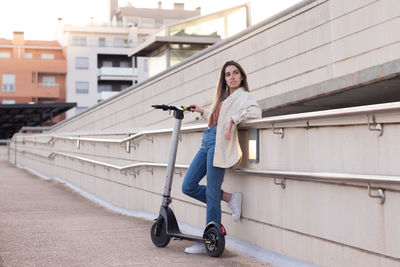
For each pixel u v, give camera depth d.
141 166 7.21
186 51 18.31
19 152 24.89
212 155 4.11
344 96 7.53
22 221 6.59
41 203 9.19
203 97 10.68
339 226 3.16
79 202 9.51
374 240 2.86
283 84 8.30
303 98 7.62
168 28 17.88
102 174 9.44
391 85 6.63
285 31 8.24
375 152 2.83
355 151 2.99
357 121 2.95
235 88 4.19
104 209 8.41
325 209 3.30
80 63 55.19
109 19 66.81
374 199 2.86
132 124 15.02
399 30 6.11
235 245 4.39
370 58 6.60
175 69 12.06
